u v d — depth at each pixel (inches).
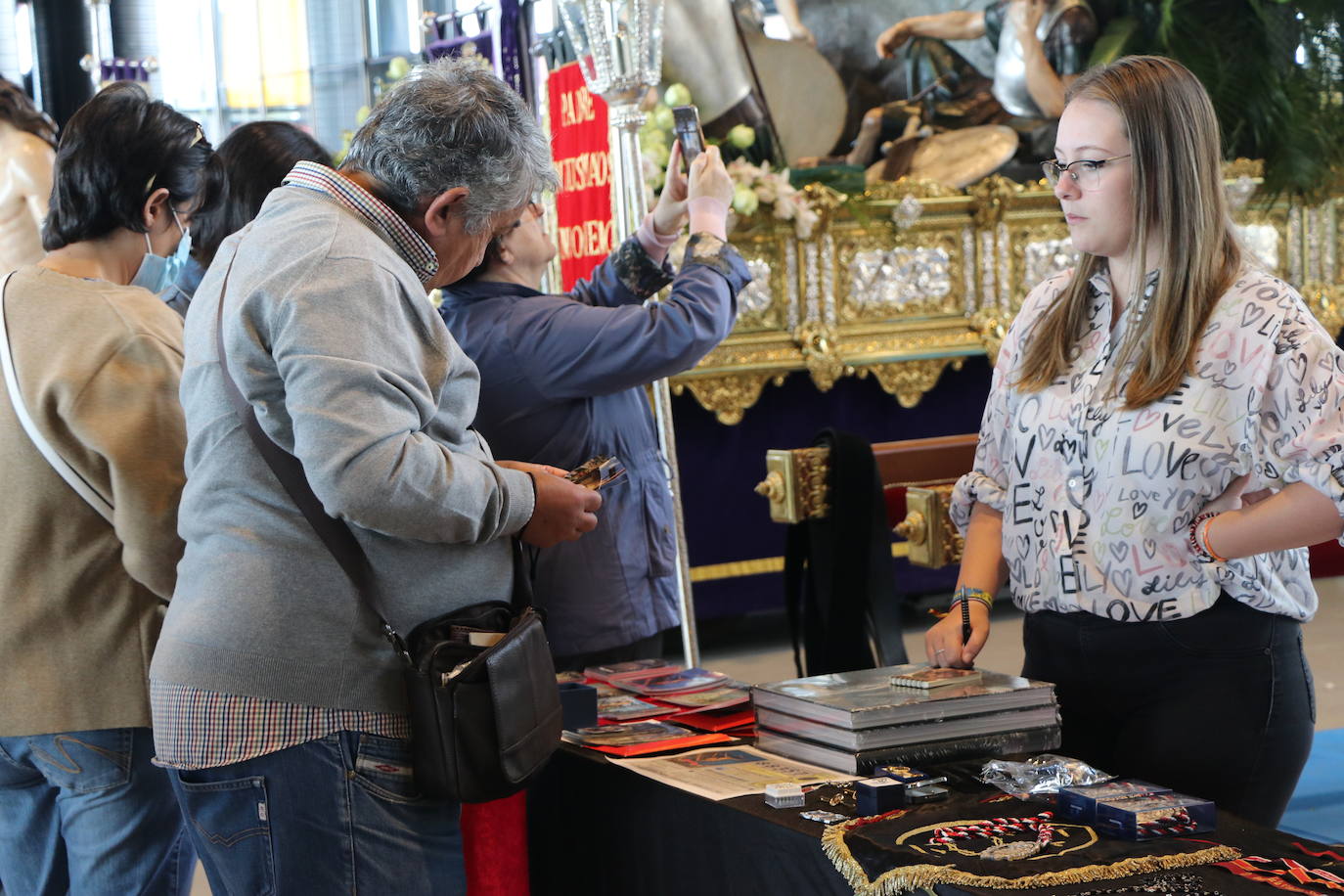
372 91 304.3
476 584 69.6
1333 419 69.5
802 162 258.4
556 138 196.9
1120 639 77.4
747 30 255.1
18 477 81.3
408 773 67.8
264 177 99.3
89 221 84.9
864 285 246.4
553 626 102.4
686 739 83.6
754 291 236.5
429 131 66.8
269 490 65.3
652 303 101.3
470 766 65.8
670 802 72.8
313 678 65.0
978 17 265.0
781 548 248.5
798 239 238.4
